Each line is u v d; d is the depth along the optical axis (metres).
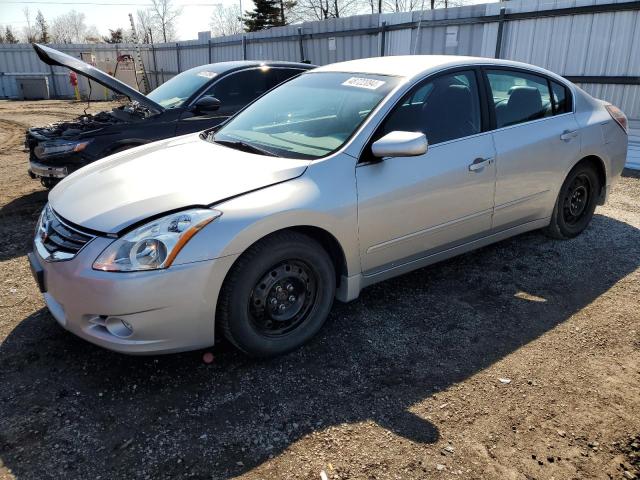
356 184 3.07
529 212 4.20
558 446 2.36
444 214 3.53
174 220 2.58
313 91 3.82
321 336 3.24
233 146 3.47
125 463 2.25
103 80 5.58
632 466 2.26
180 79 6.82
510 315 3.49
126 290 2.47
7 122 14.83
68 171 5.56
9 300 3.69
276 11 42.97
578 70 9.15
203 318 2.64
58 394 2.69
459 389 2.74
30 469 2.22
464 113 3.67
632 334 3.26
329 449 2.33
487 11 10.15
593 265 4.26
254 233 2.67
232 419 2.52
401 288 3.87
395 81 3.48
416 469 2.21
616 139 4.76
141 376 2.84
